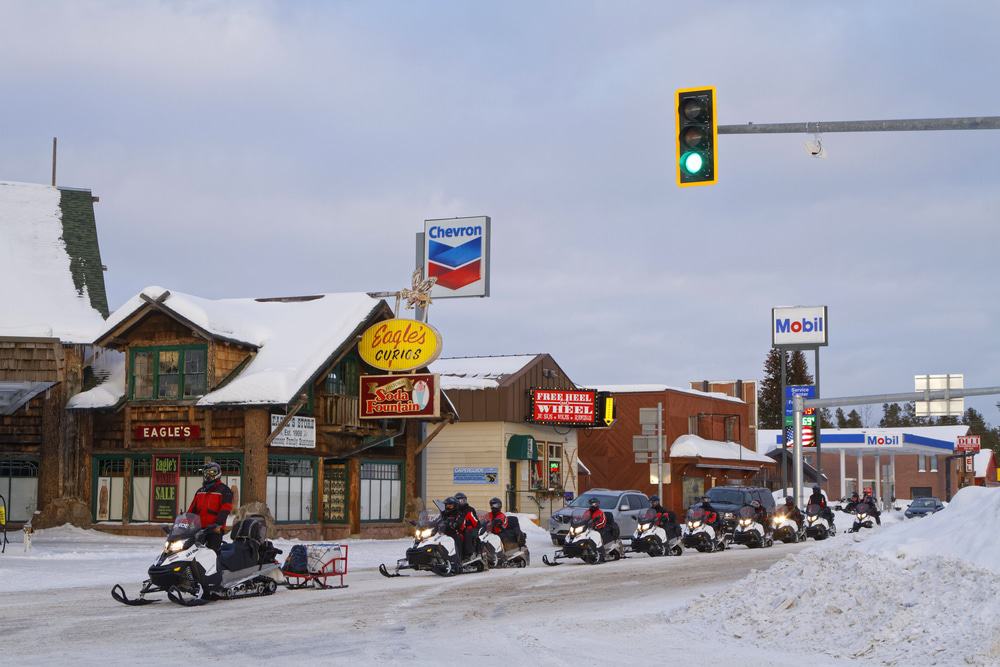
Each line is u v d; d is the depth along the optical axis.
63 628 18.80
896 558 19.67
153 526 47.50
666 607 23.47
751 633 18.78
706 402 93.88
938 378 49.47
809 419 97.38
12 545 41.31
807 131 19.34
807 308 96.88
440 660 15.66
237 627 19.17
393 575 30.72
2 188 56.84
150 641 17.30
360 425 50.56
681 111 19.39
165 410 48.16
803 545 51.97
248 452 46.16
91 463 49.56
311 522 48.94
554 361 70.94
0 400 44.81
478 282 62.03
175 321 48.38
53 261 54.56
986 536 19.48
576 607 23.53
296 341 49.69
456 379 65.88
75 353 50.53
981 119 19.03
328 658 15.71
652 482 86.06
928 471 141.00
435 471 65.44
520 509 65.81
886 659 16.02
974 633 16.05
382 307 52.22
